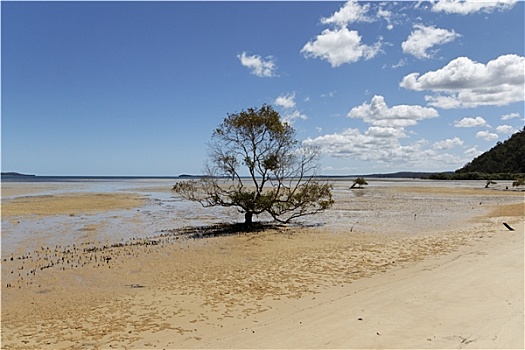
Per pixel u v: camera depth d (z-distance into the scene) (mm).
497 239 16688
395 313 7883
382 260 13430
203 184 23891
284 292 10000
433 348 6242
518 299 8141
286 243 17250
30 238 18828
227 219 26844
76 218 26422
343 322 7586
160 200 43625
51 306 9375
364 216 27469
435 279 10320
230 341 7090
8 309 9203
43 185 90438
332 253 14812
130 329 7855
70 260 14117
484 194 51969
